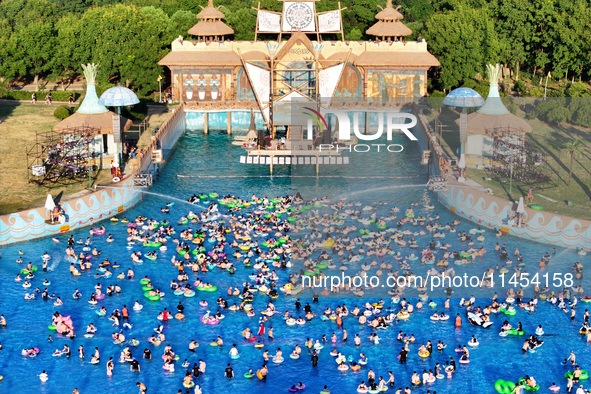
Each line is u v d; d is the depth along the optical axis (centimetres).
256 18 14975
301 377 6250
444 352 6525
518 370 6316
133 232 8812
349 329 6850
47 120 12631
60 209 8950
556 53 14988
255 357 6525
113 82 15175
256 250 8381
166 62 13588
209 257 8181
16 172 10200
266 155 11625
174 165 11556
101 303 7362
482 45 14312
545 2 15150
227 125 13725
